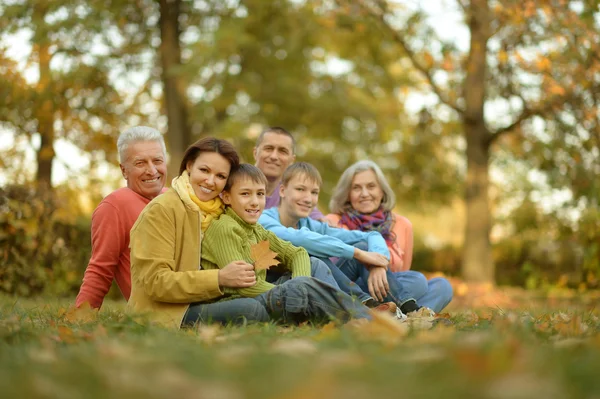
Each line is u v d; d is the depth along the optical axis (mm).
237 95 16547
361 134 18391
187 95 15945
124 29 15430
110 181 15258
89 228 9711
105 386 1625
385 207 5148
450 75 13734
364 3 13039
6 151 13688
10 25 13906
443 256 16891
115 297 10180
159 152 4324
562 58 11812
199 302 3705
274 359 1948
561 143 13023
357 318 3566
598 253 11047
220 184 3865
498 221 17219
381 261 4395
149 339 2523
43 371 1792
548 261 14914
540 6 11453
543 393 1492
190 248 3730
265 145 5508
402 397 1472
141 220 3705
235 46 14594
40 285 8898
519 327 2854
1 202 8531
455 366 1727
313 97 17203
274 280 4230
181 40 16000
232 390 1554
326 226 4773
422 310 3994
